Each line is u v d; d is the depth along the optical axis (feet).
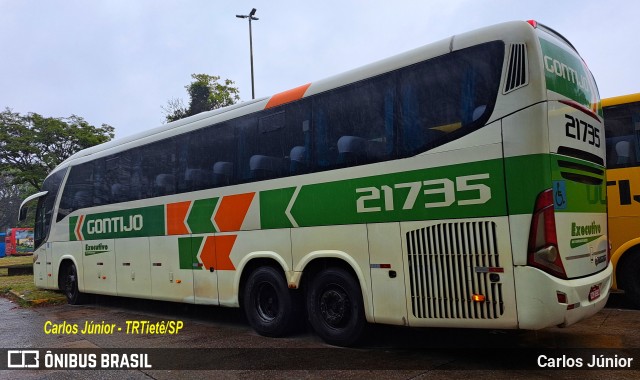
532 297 13.70
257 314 21.65
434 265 15.65
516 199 14.10
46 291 40.22
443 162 15.65
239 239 22.25
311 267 19.70
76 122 88.69
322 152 19.25
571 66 16.22
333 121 19.06
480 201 14.75
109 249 30.86
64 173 36.68
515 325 13.99
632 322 20.51
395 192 16.76
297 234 19.79
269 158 21.34
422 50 16.88
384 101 17.54
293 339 20.49
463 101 15.52
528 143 14.06
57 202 37.04
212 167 24.09
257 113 22.22
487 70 15.16
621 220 23.34
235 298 22.36
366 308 17.38
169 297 26.05
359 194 17.78
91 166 33.42
